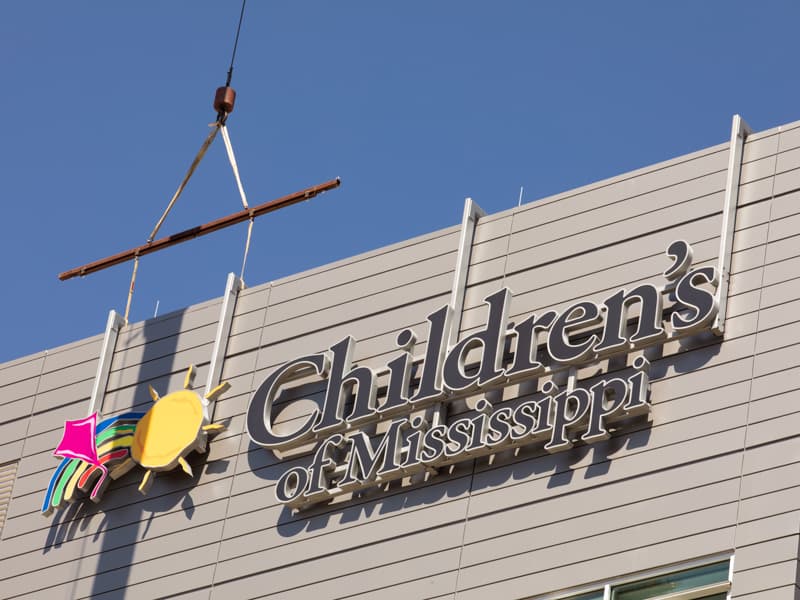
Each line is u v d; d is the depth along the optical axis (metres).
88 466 43.91
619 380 37.53
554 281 40.16
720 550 35.09
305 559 39.91
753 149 39.47
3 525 45.06
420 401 39.66
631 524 36.31
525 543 37.34
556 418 37.81
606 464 37.22
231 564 40.88
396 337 41.66
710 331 37.47
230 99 47.44
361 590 38.75
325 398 41.31
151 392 44.22
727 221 38.50
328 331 42.84
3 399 47.19
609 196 40.59
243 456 42.28
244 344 43.97
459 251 41.62
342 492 40.00
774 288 37.41
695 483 36.03
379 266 43.00
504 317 39.69
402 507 39.25
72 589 42.88
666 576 35.50
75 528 43.78
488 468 38.62
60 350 47.19
